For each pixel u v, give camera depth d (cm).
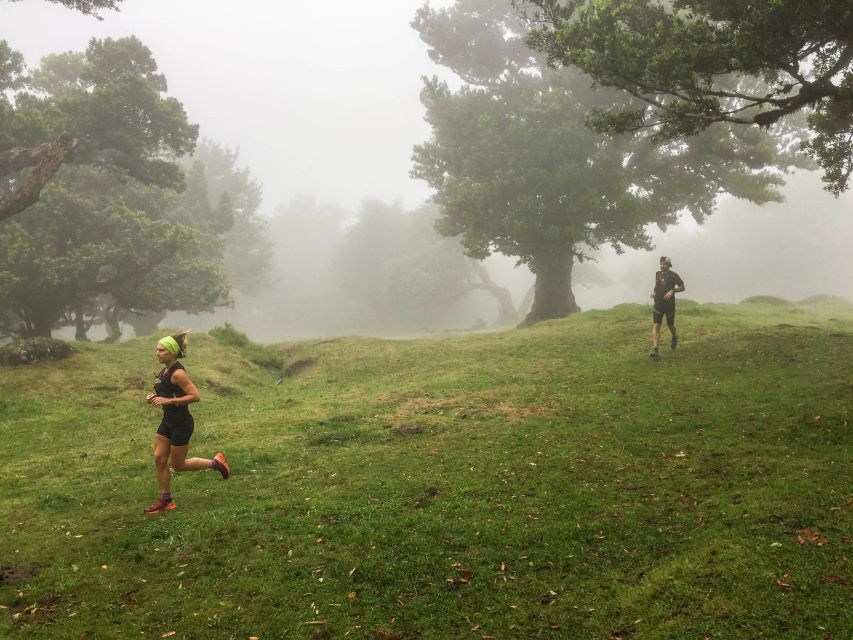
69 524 550
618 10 1059
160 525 534
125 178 2903
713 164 2878
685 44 955
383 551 467
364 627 377
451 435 786
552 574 430
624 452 671
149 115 2598
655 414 816
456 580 426
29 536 524
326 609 396
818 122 1314
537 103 2752
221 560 464
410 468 664
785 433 675
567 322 1839
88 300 2877
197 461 588
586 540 474
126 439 888
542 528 494
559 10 1141
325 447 776
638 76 1005
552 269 2927
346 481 632
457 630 372
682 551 437
